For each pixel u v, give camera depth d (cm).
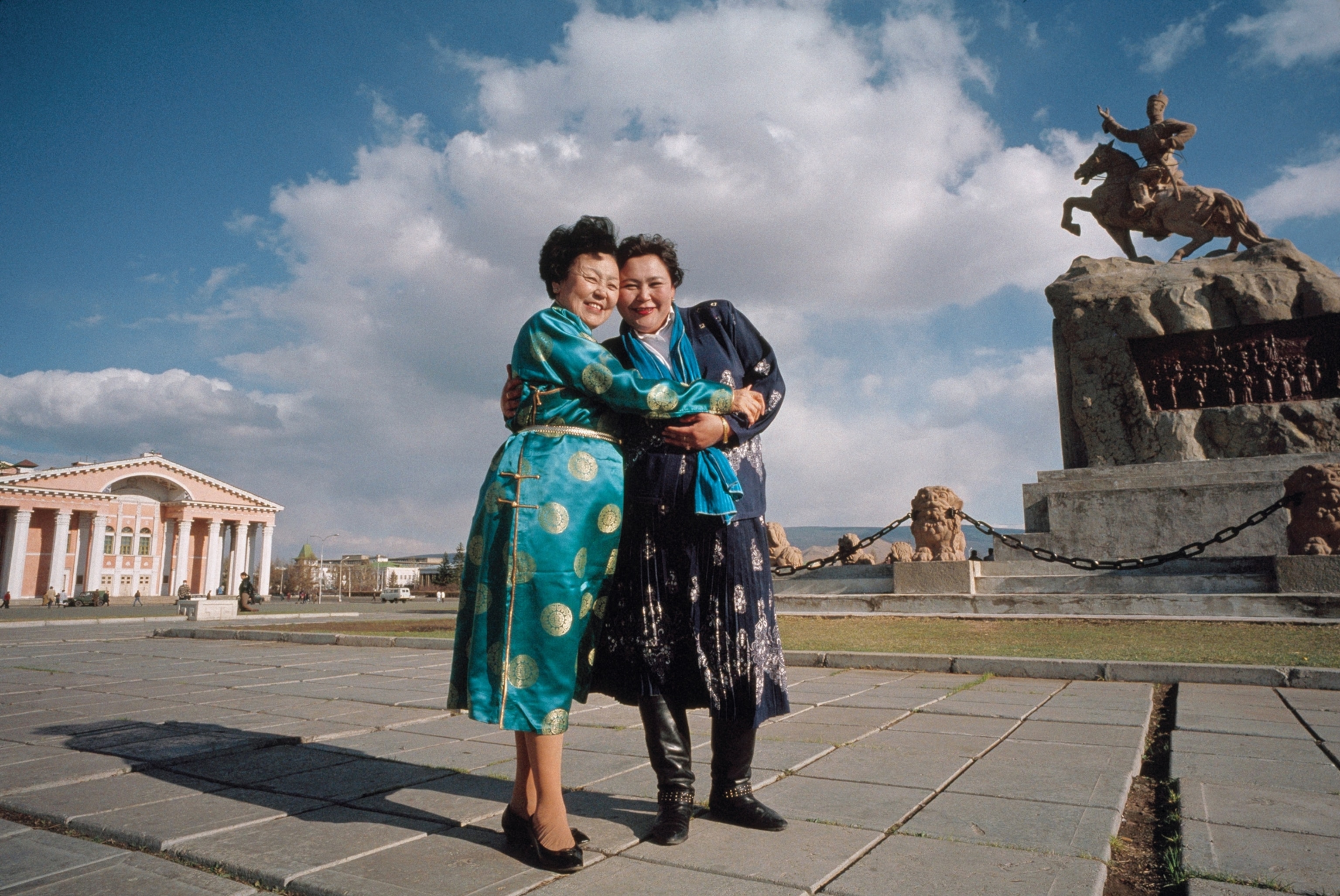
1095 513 1270
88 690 582
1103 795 279
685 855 218
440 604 4741
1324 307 1333
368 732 409
